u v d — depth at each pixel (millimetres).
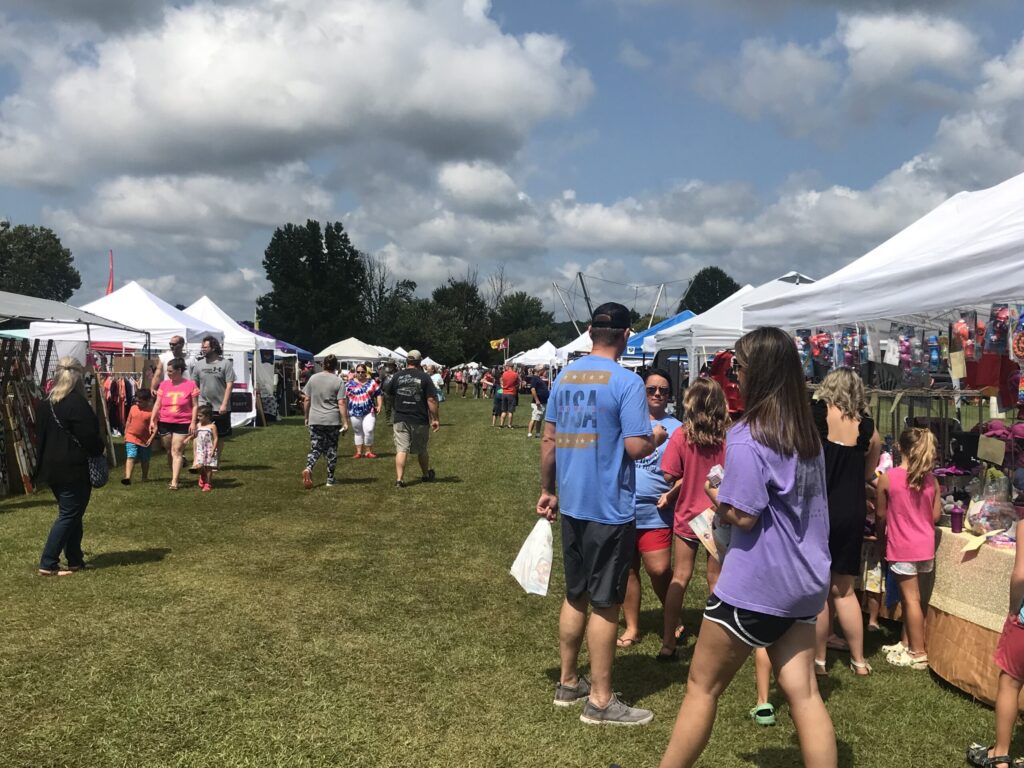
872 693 4227
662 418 5164
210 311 22344
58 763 3262
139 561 6551
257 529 7941
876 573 5191
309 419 10750
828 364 7062
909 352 6535
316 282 79375
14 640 4645
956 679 4211
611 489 3725
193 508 9000
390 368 32469
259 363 24562
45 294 85125
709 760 3469
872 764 3463
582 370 3879
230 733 3576
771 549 2672
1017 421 5273
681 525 4617
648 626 5375
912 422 5691
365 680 4227
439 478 11992
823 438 4445
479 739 3600
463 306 101375
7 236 83375
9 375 10586
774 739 3680
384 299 86812
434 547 7348
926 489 4535
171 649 4578
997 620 4012
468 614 5387
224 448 15758
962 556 4262
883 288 5820
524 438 19359
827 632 4457
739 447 2717
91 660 4375
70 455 5980
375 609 5445
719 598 2734
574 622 3938
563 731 3699
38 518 8336
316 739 3545
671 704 4059
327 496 10070
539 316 114500
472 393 53219
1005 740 3359
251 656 4512
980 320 5961
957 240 5727
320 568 6496
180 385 10398
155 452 14547
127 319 17562
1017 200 5789
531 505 9758
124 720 3668
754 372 2785
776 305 7059
